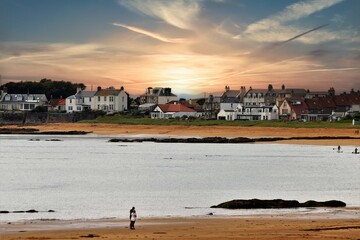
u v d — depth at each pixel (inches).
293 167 3321.9
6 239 1258.6
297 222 1525.6
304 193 2258.9
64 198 2097.7
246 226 1454.2
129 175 2906.0
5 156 4165.8
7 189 2361.0
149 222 1563.7
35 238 1273.4
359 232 1336.1
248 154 4345.5
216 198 2119.8
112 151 4699.8
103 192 2269.9
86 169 3221.0
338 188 2404.0
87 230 1421.0
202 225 1488.7
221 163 3597.4
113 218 1647.4
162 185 2502.5
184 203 1982.0
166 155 4264.3
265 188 2411.4
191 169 3216.0
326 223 1499.8
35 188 2396.7
